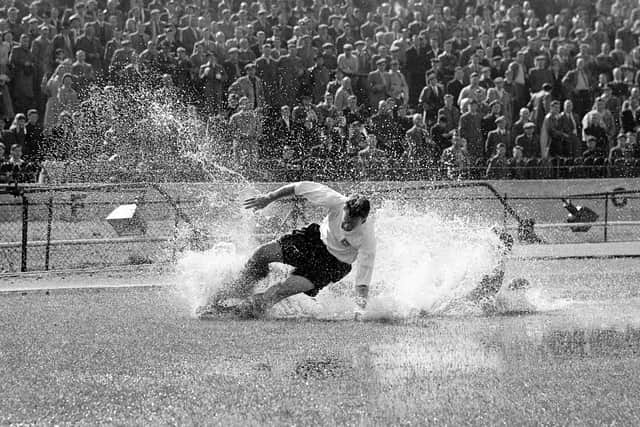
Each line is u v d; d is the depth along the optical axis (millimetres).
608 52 39781
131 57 30859
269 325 12617
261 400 8227
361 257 13305
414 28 37250
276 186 29375
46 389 8680
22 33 30922
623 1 44469
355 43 35906
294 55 32125
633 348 10812
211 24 34688
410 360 10016
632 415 7793
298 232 13453
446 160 31719
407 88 34000
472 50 36844
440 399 8266
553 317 13555
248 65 31281
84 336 11742
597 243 27406
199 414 7812
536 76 36562
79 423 7594
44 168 28031
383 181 30422
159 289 17906
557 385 8820
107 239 23938
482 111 33469
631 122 36156
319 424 7496
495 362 9898
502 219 30688
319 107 31172
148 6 34469
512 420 7633
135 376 9211
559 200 31078
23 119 28547
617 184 33188
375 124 31672
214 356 10227
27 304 15656
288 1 36781
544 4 43312
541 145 34250
